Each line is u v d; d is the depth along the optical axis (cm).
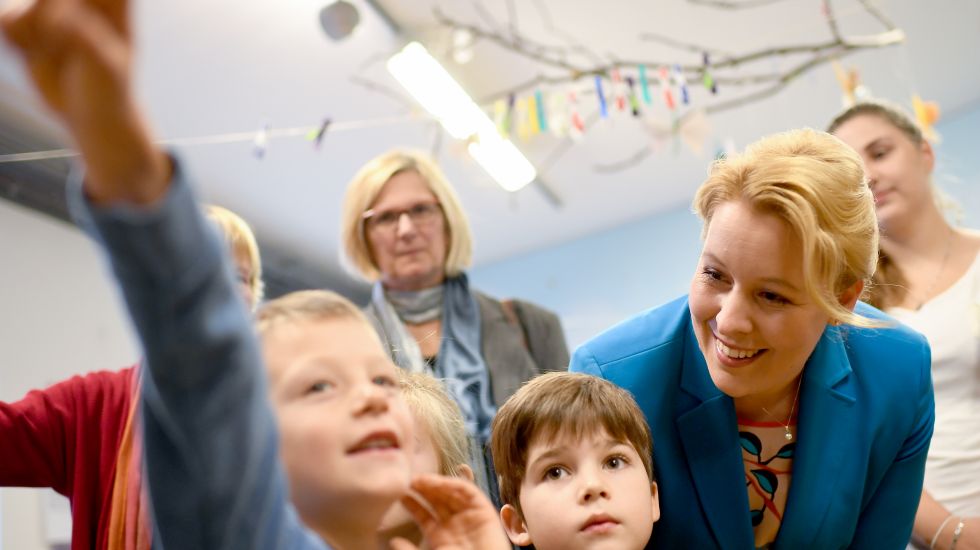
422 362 193
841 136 214
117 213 49
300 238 514
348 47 379
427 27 378
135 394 122
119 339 413
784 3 375
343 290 552
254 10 350
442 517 79
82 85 45
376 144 449
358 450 71
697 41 394
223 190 452
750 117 453
